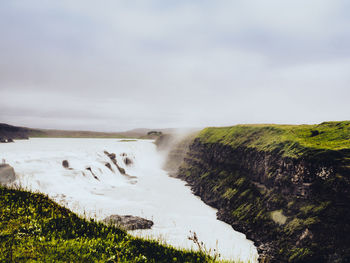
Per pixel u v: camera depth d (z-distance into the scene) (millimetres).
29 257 8883
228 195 76125
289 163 60125
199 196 91938
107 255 10586
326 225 45438
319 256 42750
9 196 13258
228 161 94375
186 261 12195
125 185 99000
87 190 80125
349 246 41906
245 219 61312
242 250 48344
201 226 59344
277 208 58469
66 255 9531
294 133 74438
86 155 110812
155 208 70625
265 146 76625
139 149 186875
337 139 59969
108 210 62875
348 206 45188
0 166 65062
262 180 71562
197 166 123812
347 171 47156
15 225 11039
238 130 106625
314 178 52000
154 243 13344
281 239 49625
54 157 93312
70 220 13156
